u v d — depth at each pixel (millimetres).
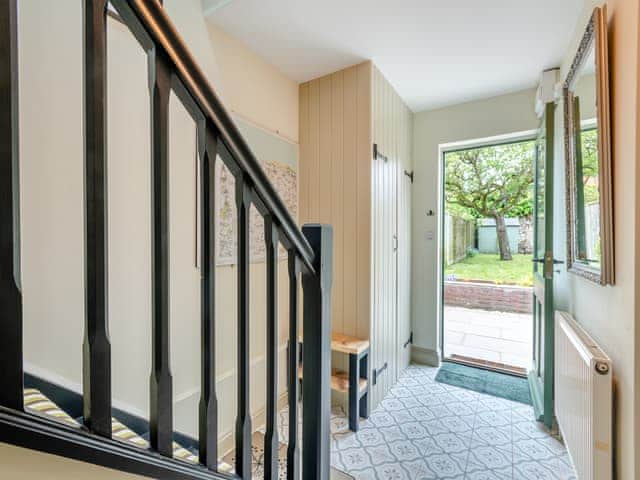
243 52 2072
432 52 2139
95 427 506
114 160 1301
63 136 1133
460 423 2119
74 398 1128
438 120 3051
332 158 2428
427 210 3125
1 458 460
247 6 1721
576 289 1793
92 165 501
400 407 2330
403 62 2266
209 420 731
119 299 1315
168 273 621
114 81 1299
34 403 933
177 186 1562
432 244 3102
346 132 2361
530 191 3340
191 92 647
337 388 2172
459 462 1751
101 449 501
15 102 412
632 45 1024
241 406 830
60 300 1116
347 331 2377
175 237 1552
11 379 415
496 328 3992
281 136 2381
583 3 1662
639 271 1005
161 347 613
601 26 1223
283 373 2357
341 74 2373
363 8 1736
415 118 3170
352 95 2330
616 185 1163
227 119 721
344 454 1822
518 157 3344
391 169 2648
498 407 2314
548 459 1766
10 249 414
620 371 1138
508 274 3889
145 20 557
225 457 1789
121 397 1316
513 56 2170
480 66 2307
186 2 1663
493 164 3471
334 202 2426
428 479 1630
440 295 3174
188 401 1599
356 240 2336
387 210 2582
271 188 856
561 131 2027
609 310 1253
